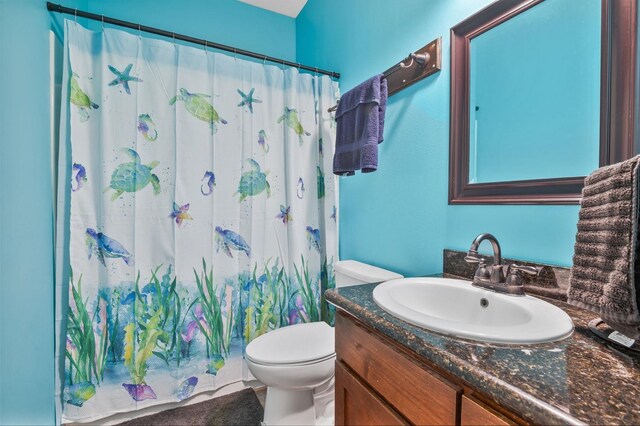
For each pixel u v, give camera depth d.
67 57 1.26
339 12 1.79
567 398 0.38
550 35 0.83
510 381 0.42
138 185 1.42
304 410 1.26
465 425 0.49
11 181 0.92
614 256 0.50
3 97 0.88
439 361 0.51
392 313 0.68
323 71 1.82
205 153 1.54
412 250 1.30
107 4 1.68
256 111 1.67
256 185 1.67
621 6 0.69
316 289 1.81
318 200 1.85
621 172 0.49
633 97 0.67
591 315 0.67
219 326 1.58
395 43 1.37
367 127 1.31
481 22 1.00
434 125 1.18
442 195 1.15
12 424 0.91
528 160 0.88
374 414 0.70
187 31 1.90
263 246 1.70
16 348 0.94
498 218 0.95
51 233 1.24
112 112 1.36
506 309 0.74
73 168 1.28
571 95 0.78
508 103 0.93
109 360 1.37
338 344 0.88
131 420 1.40
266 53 2.17
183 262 1.50
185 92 1.50
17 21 0.97
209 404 1.52
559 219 0.80
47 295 1.19
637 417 0.35
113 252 1.37
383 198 1.48
